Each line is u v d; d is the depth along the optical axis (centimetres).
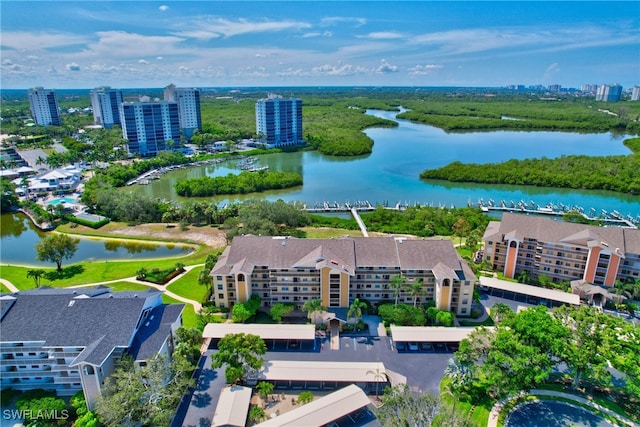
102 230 18875
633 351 8594
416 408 7594
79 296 9325
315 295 11662
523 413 8381
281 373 9012
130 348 8606
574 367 8738
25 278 14062
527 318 9150
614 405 8612
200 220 19688
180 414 8312
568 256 12850
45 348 8356
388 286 11662
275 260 11494
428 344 10469
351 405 8100
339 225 18712
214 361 9512
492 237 13850
